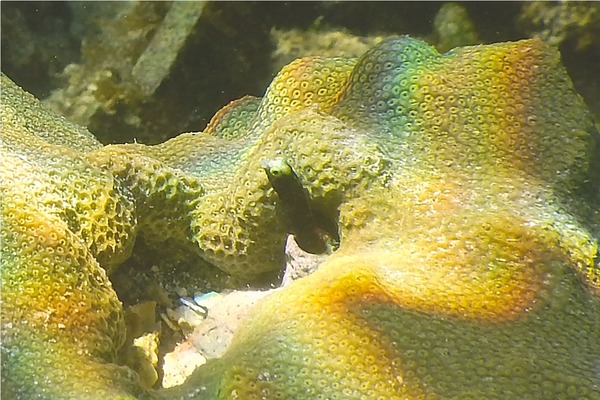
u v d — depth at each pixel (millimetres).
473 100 334
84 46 441
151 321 326
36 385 281
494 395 277
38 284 292
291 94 357
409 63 343
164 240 336
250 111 391
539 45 343
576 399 276
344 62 363
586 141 329
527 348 285
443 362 282
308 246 330
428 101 335
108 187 317
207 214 332
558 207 315
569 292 297
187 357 323
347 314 290
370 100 341
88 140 369
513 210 312
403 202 315
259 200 324
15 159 313
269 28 436
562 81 337
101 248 312
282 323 291
